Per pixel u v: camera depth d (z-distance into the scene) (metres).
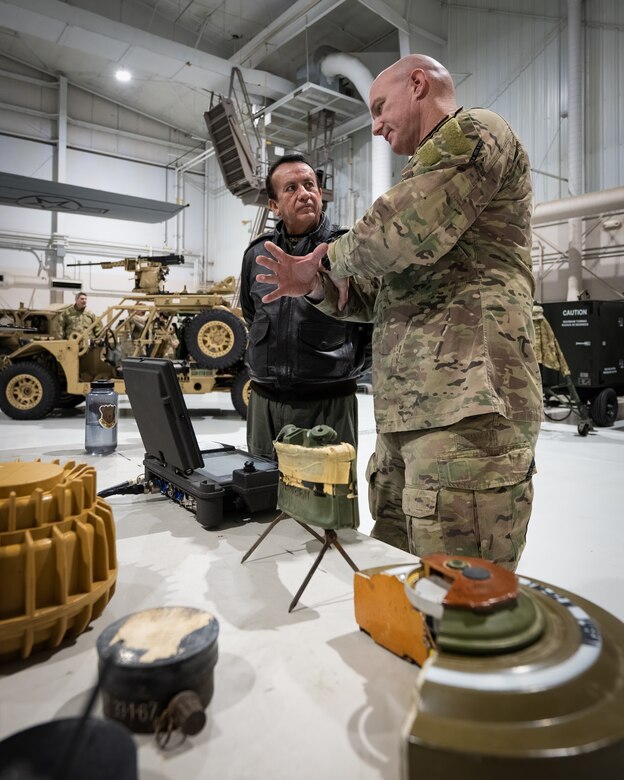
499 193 1.05
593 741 0.44
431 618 0.68
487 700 0.48
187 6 9.69
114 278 12.75
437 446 1.02
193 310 6.23
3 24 7.64
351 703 0.67
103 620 0.87
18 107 11.31
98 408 2.85
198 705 0.58
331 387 1.68
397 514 1.28
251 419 1.80
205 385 5.88
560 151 7.73
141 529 1.33
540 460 3.98
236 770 0.56
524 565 2.09
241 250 13.04
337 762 0.57
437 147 0.95
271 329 1.64
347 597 0.97
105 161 12.46
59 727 0.48
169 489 1.58
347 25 9.28
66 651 0.78
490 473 0.99
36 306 11.85
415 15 8.24
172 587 1.00
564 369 5.12
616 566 2.08
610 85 7.24
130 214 8.27
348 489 0.94
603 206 6.56
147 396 1.44
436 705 0.48
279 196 1.67
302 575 1.06
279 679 0.72
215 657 0.65
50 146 11.77
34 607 0.73
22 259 11.75
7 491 0.76
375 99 1.20
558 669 0.52
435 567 0.66
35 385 5.87
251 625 0.86
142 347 6.21
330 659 0.77
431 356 1.05
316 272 1.17
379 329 1.18
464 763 0.43
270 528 1.09
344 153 10.84
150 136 13.00
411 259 0.96
